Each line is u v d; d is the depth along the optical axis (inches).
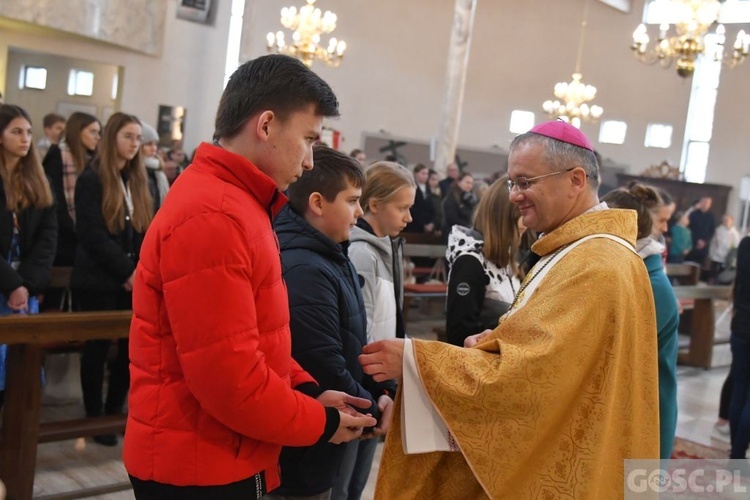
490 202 101.2
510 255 101.4
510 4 628.7
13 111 123.2
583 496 57.3
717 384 239.6
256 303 51.9
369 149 570.3
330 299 69.4
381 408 74.1
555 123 65.3
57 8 330.3
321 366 67.2
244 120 53.2
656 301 93.2
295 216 73.4
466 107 630.5
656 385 62.1
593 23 636.7
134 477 52.6
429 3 580.7
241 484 52.8
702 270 485.7
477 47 628.1
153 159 164.1
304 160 54.6
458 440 58.4
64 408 153.5
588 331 57.7
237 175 51.9
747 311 150.2
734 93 588.1
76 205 133.5
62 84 396.5
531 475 58.7
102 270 133.1
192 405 50.8
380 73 572.7
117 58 390.9
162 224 50.0
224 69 449.1
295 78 53.1
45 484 120.0
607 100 641.6
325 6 539.8
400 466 63.0
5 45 354.6
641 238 96.7
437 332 190.5
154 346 50.9
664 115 620.4
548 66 638.5
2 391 127.9
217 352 47.7
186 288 48.0
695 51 366.3
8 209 124.0
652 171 589.3
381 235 92.7
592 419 58.1
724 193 564.4
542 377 56.7
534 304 60.4
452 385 58.4
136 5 376.8
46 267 129.3
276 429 50.6
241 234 49.6
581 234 63.0
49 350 139.6
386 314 91.5
